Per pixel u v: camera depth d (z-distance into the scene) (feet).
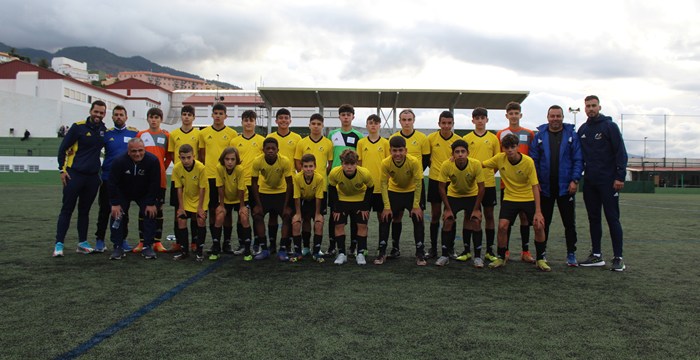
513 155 15.56
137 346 8.68
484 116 18.35
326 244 21.44
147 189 17.28
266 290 12.71
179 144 19.74
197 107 147.74
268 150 16.03
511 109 17.98
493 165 16.62
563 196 16.61
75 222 27.94
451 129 18.34
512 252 19.58
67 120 115.24
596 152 16.24
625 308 11.40
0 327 9.65
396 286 13.33
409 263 16.85
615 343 9.11
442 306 11.39
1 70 129.18
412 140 18.29
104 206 18.15
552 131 16.89
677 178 120.26
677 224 30.63
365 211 16.78
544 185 16.84
